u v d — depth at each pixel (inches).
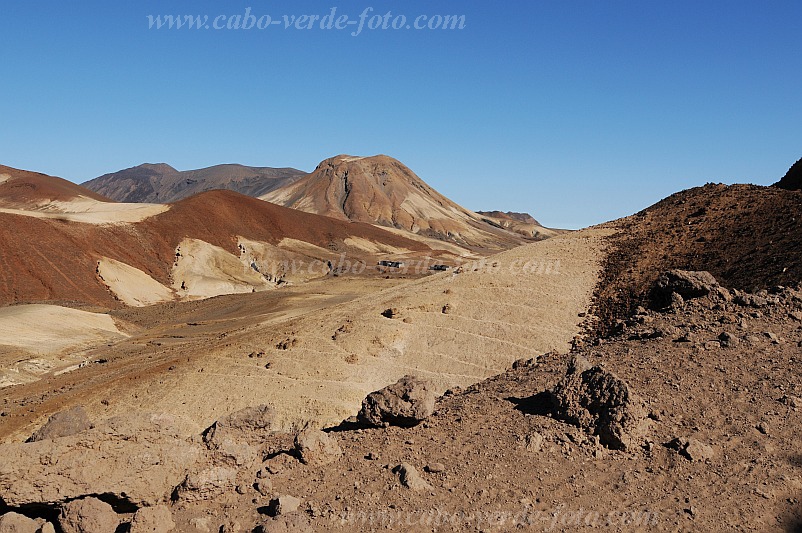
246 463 361.1
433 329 1473.9
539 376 522.9
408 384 431.8
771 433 390.6
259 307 2564.0
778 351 505.4
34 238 3132.4
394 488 339.3
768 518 317.7
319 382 1296.8
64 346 1915.6
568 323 1374.3
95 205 5900.6
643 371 494.6
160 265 3644.2
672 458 369.1
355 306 1738.4
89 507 295.7
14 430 1155.3
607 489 343.3
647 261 1508.4
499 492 337.1
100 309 2706.7
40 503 300.0
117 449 320.8
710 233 1505.9
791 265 1125.1
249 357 1460.4
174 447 337.4
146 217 4060.0
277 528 286.0
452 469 363.3
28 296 2733.8
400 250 5782.5
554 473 357.1
